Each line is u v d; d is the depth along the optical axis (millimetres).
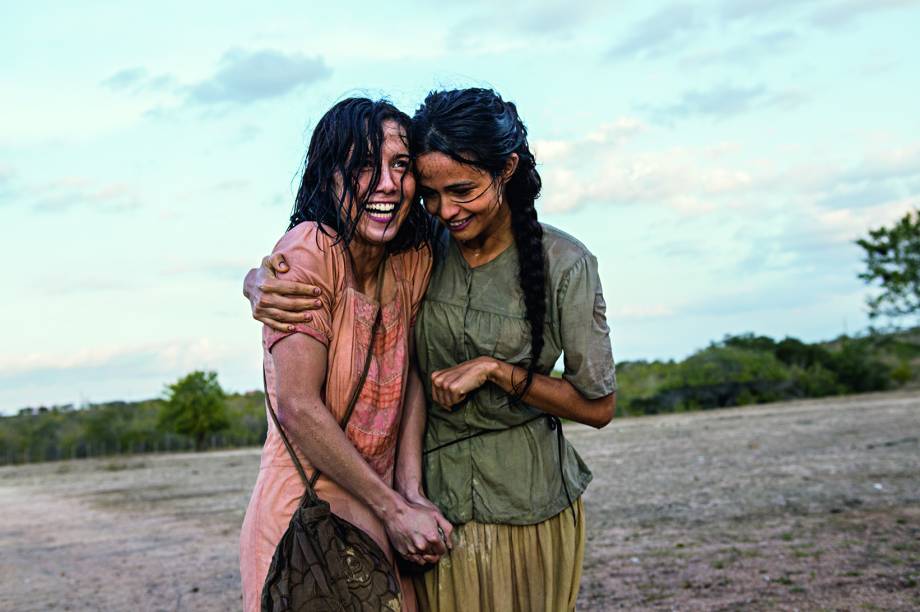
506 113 3006
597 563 7305
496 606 3262
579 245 3221
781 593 5914
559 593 3336
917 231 39250
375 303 3080
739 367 36000
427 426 3395
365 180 2943
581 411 3230
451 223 3029
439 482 3328
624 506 10211
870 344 40438
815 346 37844
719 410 31891
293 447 3012
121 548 10953
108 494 19219
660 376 37031
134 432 42938
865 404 26500
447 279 3311
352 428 3037
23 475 30094
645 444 18312
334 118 2961
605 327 3215
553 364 3283
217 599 7539
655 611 5742
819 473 11422
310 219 3074
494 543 3271
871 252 40094
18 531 13586
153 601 7648
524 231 3152
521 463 3277
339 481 2943
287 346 2895
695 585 6320
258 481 3084
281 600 2734
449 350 3297
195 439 41406
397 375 3148
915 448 13250
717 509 9445
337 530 2848
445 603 3297
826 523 8133
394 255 3242
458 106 2922
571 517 3410
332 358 2994
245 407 45656
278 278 2908
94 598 7973
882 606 5449
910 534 7348
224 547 10344
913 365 39688
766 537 7762
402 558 3199
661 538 8148
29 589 8648
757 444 16078
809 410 25656
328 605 2756
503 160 2967
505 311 3223
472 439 3301
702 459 14406
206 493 17328
